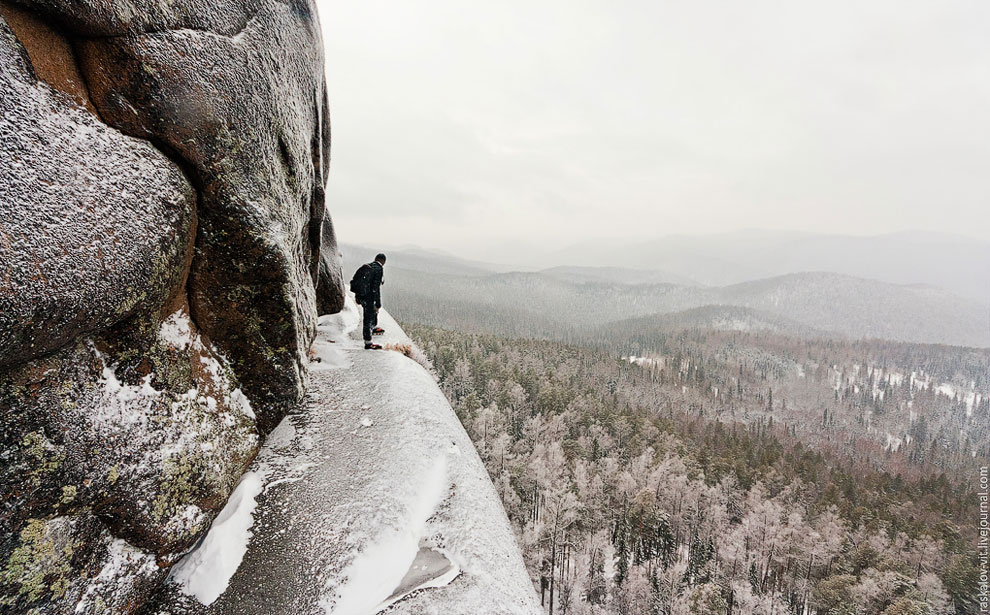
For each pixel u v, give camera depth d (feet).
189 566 11.48
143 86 9.50
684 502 154.10
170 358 11.16
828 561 129.29
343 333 32.42
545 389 269.44
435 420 19.67
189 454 11.09
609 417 241.14
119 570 9.48
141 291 9.32
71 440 8.34
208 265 12.35
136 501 9.57
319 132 20.93
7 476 7.34
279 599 11.05
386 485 14.89
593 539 131.75
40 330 7.23
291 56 15.92
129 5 9.00
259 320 14.21
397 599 11.34
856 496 190.29
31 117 7.35
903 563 126.41
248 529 12.74
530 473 138.62
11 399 7.45
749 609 114.83
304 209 18.83
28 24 7.72
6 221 6.61
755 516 139.85
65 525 8.38
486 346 389.80
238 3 12.64
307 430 17.66
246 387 14.82
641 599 120.26
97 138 8.57
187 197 10.73
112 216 8.43
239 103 12.14
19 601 7.59
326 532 12.91
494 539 14.20
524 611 11.78
